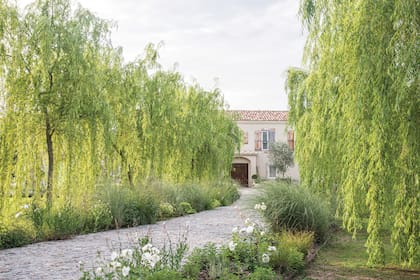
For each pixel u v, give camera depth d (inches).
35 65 394.6
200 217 554.6
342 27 249.4
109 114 448.1
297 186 388.2
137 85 574.9
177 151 700.0
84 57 436.1
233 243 245.4
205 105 837.8
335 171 384.2
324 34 283.3
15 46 386.0
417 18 196.9
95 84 430.6
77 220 404.2
